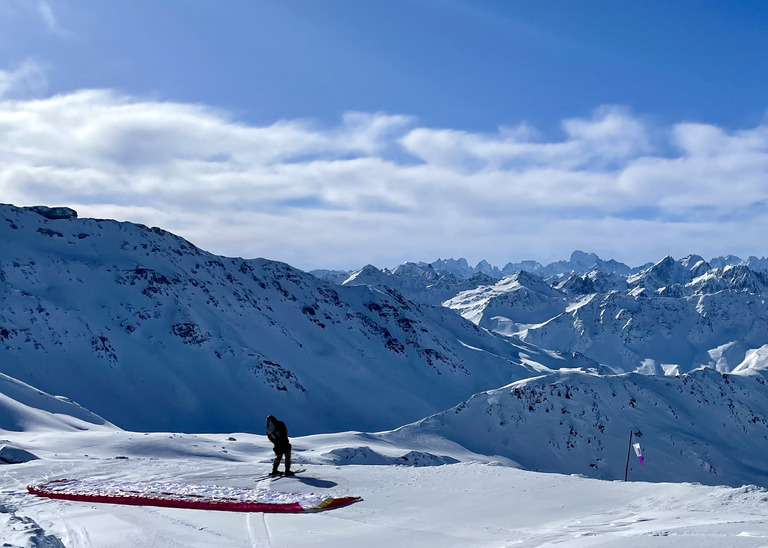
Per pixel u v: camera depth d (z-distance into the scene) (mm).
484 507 16594
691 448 164375
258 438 117062
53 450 75312
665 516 14148
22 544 10438
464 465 23750
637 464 155375
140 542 13000
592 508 16094
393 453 114125
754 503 14469
